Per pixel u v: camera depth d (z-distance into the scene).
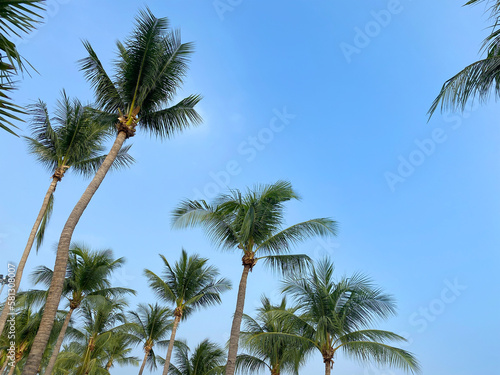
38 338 9.62
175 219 15.27
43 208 17.47
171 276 25.94
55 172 17.78
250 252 15.69
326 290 17.33
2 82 4.22
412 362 15.09
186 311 26.44
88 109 14.64
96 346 27.92
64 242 10.72
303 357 20.69
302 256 15.95
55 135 17.64
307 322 17.66
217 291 25.98
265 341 17.45
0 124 4.19
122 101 14.10
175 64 13.73
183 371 29.16
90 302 23.20
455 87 7.69
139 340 30.72
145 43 12.99
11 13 4.23
